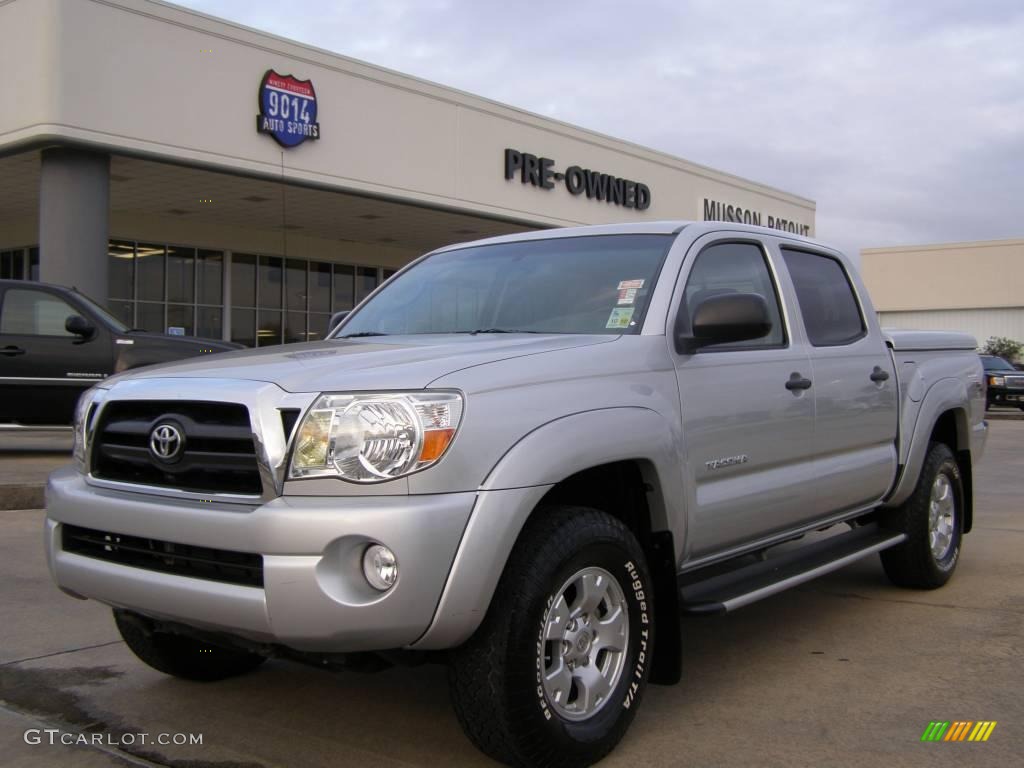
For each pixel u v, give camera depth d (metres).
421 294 4.66
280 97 17.83
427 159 20.89
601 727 3.28
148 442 3.27
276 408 2.97
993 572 6.29
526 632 3.02
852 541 5.17
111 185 18.33
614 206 26.17
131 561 3.27
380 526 2.81
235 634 3.08
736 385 4.05
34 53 14.88
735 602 3.80
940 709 3.85
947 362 6.00
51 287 10.72
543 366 3.32
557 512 3.28
